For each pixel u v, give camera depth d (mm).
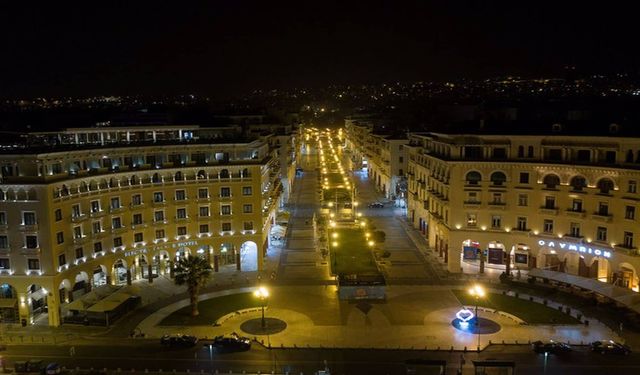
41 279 81000
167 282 98250
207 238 103562
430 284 95875
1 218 81000
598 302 84125
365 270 100438
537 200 97688
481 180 100875
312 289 94312
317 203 175250
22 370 66062
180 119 118938
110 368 66500
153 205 98625
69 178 84312
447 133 104562
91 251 89375
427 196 124375
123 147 94000
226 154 103750
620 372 63531
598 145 90812
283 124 192625
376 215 155250
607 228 90188
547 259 98750
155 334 76938
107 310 79438
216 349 71250
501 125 106750
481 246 101438
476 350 69875
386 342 72938
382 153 190875
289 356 69125
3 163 80562
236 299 90062
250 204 104812
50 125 109062
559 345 68688
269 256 114812
